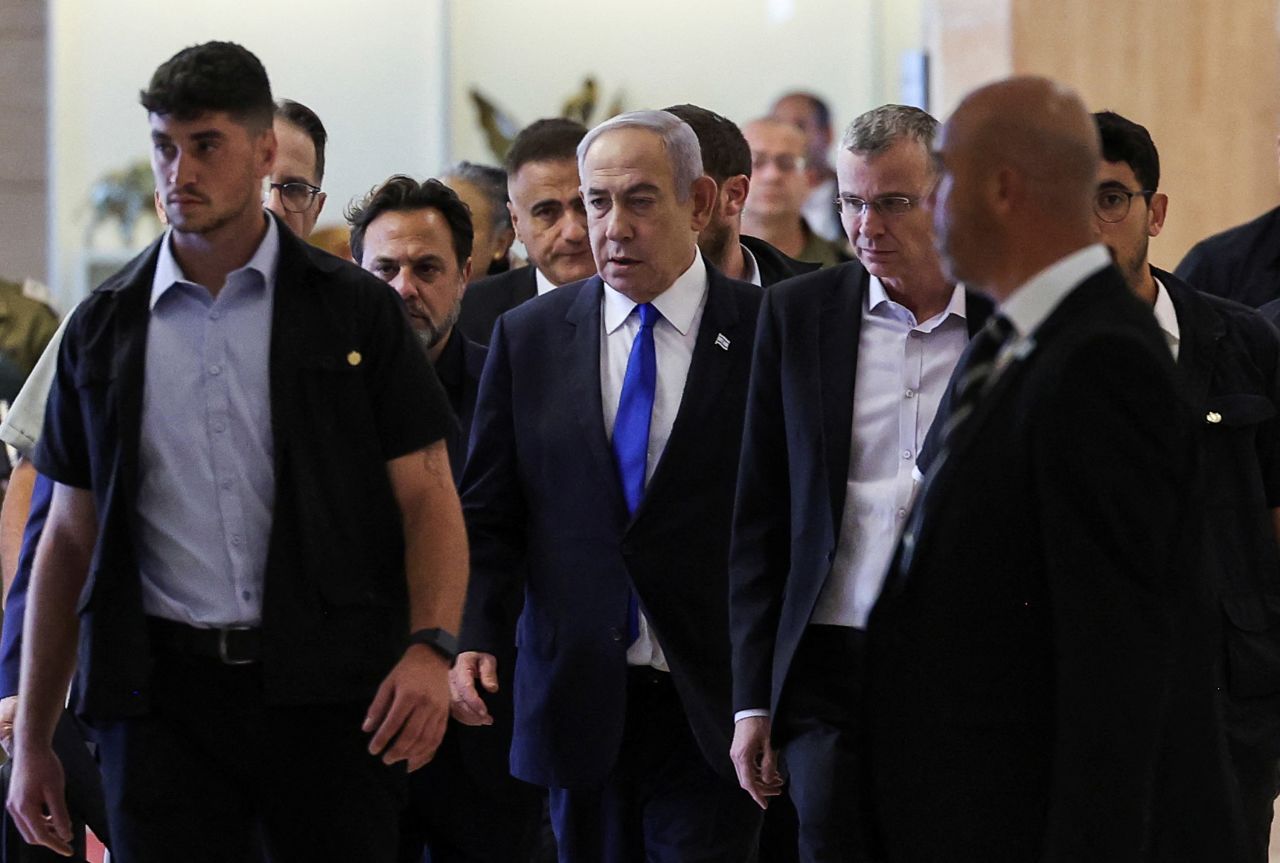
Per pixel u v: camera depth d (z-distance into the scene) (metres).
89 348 8.52
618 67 25.33
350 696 8.49
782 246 16.64
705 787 10.35
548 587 10.44
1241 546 9.69
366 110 25.42
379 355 8.62
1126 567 6.81
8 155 25.12
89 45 25.11
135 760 8.50
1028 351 6.97
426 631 8.46
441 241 11.55
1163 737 7.09
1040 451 6.86
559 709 10.34
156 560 8.48
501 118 25.36
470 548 10.61
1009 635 7.08
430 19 25.30
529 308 10.82
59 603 8.73
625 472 10.37
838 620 9.55
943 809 7.16
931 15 18.67
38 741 8.80
